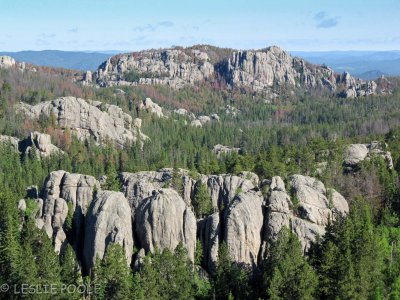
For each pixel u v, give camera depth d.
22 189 168.12
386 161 170.00
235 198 113.50
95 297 91.56
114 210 109.62
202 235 110.88
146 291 89.62
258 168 155.38
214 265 105.44
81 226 116.69
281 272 88.25
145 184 124.88
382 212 134.00
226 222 107.88
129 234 108.44
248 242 107.00
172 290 91.69
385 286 92.06
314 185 128.50
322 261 92.69
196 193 125.88
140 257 104.94
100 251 105.44
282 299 83.50
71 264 99.00
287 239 97.19
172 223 108.69
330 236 101.56
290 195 120.25
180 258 97.56
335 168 159.12
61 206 118.94
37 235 105.19
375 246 96.06
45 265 94.00
